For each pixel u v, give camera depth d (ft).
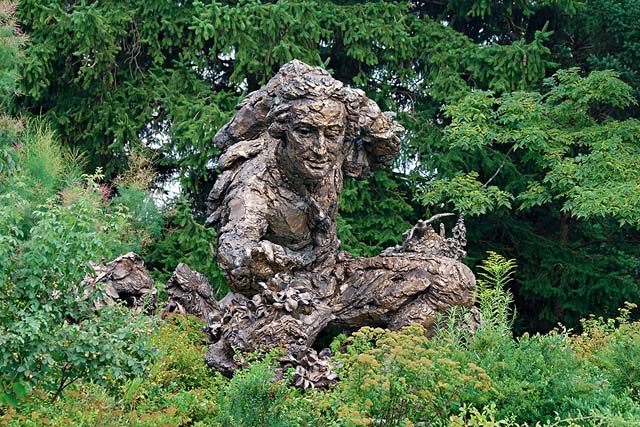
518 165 49.32
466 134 42.47
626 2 49.57
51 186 35.76
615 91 43.06
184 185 45.37
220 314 25.95
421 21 49.01
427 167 46.73
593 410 19.75
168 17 46.24
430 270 26.94
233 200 25.95
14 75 39.24
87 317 18.97
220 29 44.50
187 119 44.75
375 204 46.65
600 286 46.60
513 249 48.78
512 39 52.08
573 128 45.06
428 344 21.22
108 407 19.10
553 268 48.03
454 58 47.47
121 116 45.50
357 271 28.17
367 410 18.11
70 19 43.29
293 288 25.21
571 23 51.06
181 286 31.01
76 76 47.34
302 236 27.30
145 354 18.92
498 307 26.02
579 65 51.34
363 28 46.32
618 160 41.16
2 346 17.16
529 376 20.94
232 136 28.43
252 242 24.91
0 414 19.27
